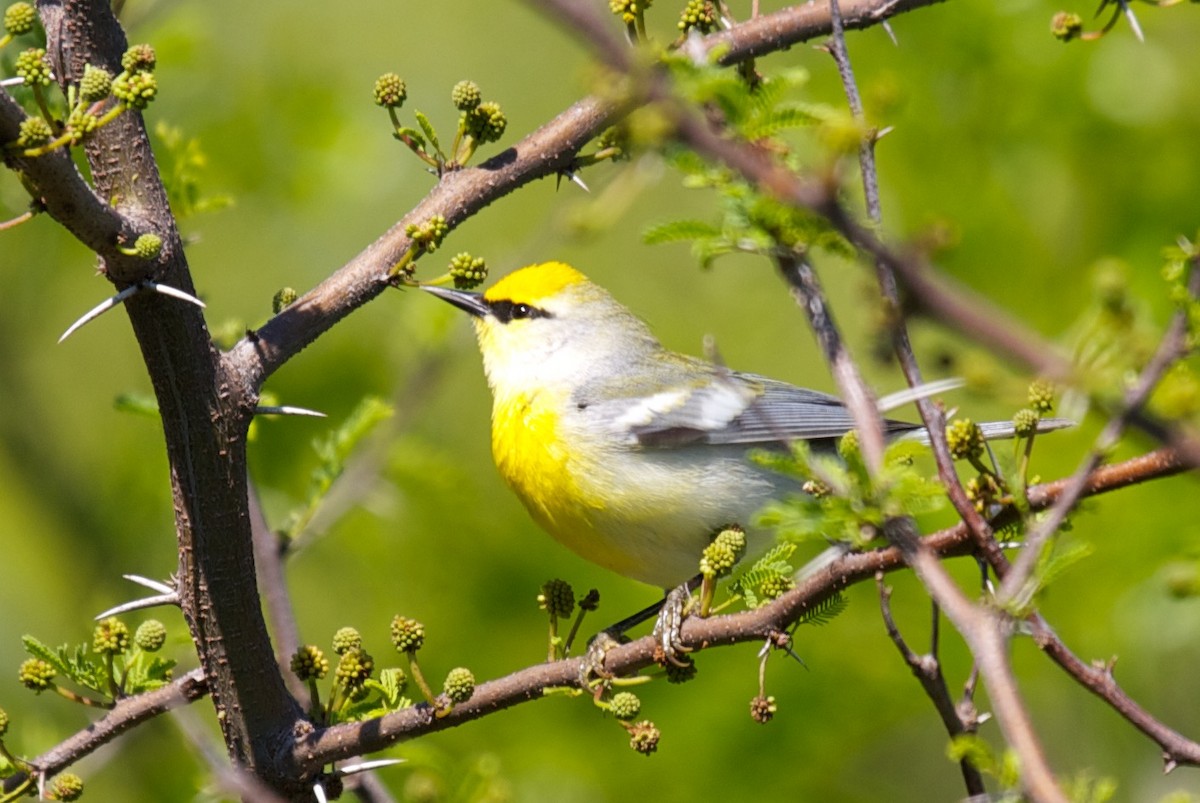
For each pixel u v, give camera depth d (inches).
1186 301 177.0
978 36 556.1
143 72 238.4
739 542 279.9
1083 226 570.3
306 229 601.9
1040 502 228.5
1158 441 161.2
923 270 153.3
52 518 606.2
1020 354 148.1
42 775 269.9
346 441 395.9
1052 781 165.6
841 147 157.5
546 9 140.7
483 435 656.4
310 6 661.9
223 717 280.4
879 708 531.5
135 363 678.5
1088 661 532.1
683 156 217.2
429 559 577.9
